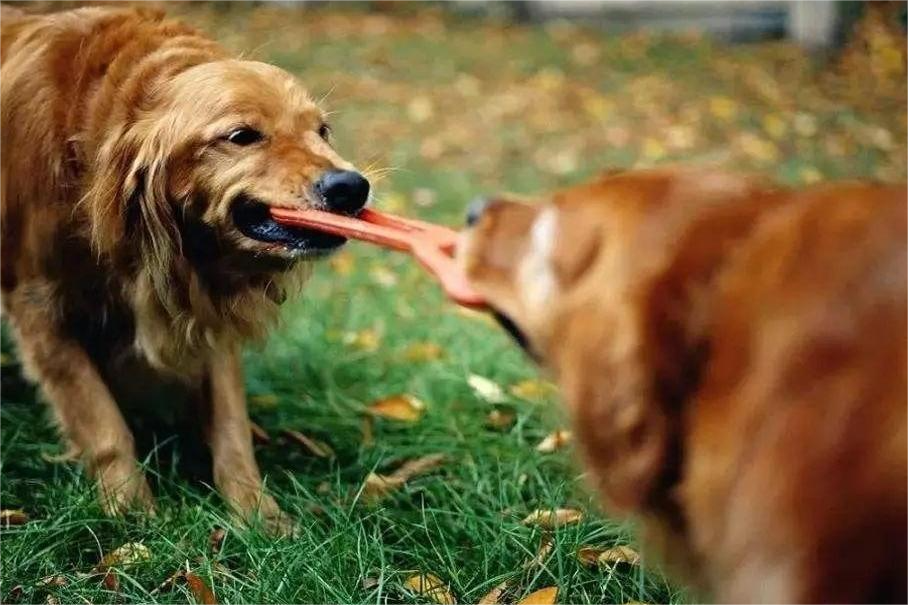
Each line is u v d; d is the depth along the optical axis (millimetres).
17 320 3109
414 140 7520
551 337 1616
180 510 2967
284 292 3246
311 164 2838
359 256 5359
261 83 2926
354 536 2744
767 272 1464
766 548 1426
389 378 3959
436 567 2709
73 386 3105
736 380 1460
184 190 2889
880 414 1366
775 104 8641
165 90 2912
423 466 3287
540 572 2607
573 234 1600
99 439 3098
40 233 2965
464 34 11086
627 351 1502
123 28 3102
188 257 2992
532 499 3061
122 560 2717
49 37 3078
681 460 1533
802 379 1410
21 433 3332
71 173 2936
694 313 1497
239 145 2863
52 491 3023
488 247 1742
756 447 1435
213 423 3189
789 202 1524
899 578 1379
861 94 9070
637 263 1522
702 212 1537
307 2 11906
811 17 10461
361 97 8445
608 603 2607
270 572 2584
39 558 2699
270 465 3369
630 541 2701
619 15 11828
